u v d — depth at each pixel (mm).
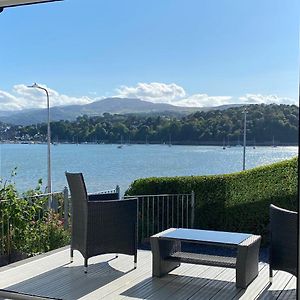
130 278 3820
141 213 5145
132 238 4180
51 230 4711
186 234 3908
